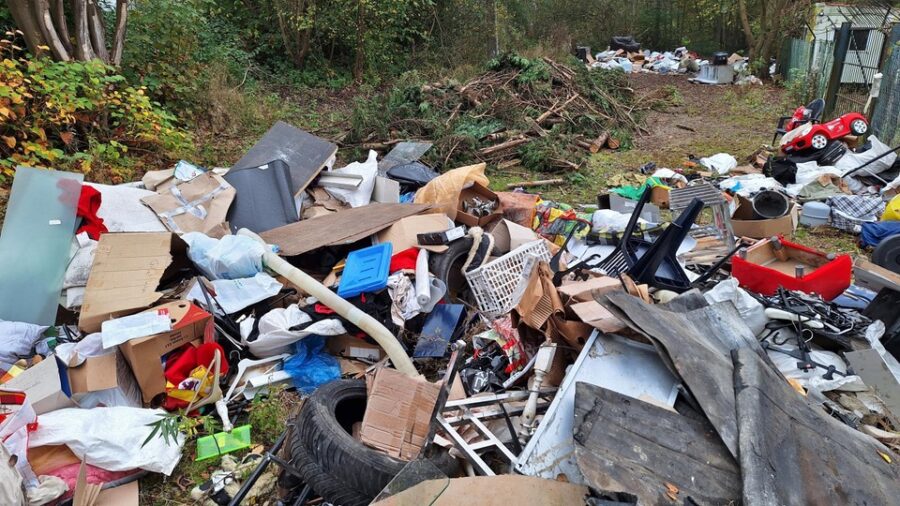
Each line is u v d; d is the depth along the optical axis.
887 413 3.18
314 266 4.64
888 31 10.40
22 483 2.54
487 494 2.28
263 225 5.19
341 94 12.41
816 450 2.51
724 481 2.33
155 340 3.26
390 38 14.13
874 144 7.57
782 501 2.18
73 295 3.93
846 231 6.42
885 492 2.45
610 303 2.93
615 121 11.13
